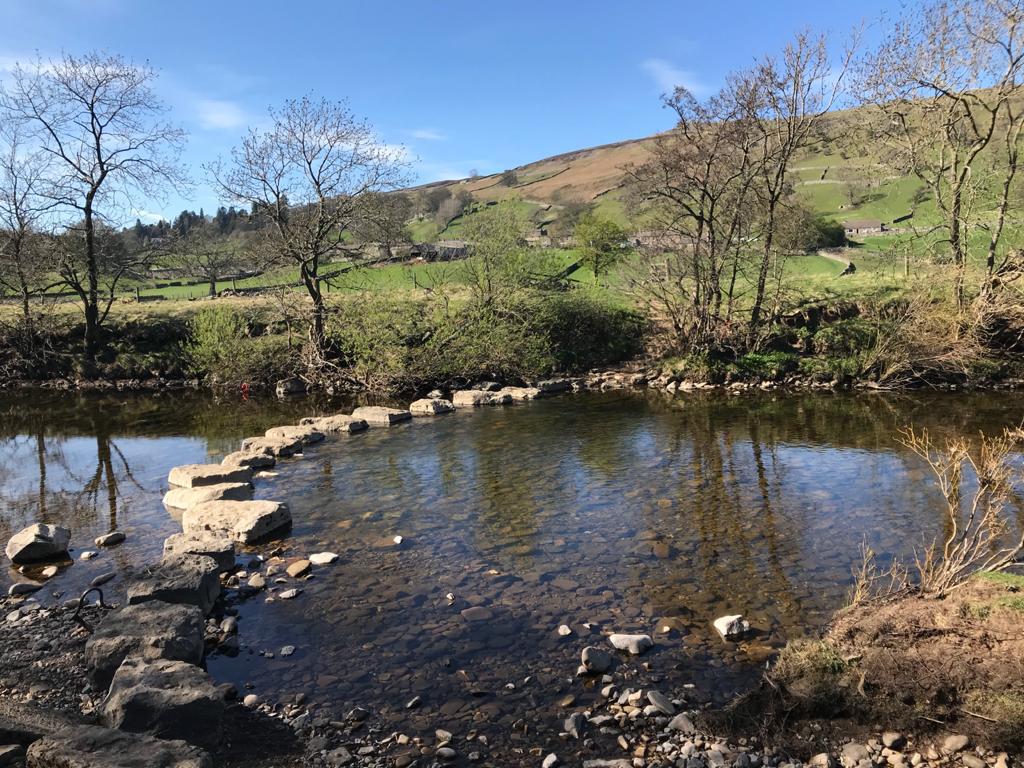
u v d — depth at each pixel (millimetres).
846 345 25141
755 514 11359
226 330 28219
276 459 16047
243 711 6281
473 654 7199
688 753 5488
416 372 26297
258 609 8359
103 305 36156
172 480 14281
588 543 10281
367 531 11070
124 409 24031
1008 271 23531
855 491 12398
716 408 21188
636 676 6668
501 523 11273
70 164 29484
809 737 5582
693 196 26078
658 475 13883
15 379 30016
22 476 15594
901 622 6488
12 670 7148
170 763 4754
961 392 22359
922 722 5512
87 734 5086
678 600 8320
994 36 22312
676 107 24844
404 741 5801
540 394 24547
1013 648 5734
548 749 5652
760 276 26094
